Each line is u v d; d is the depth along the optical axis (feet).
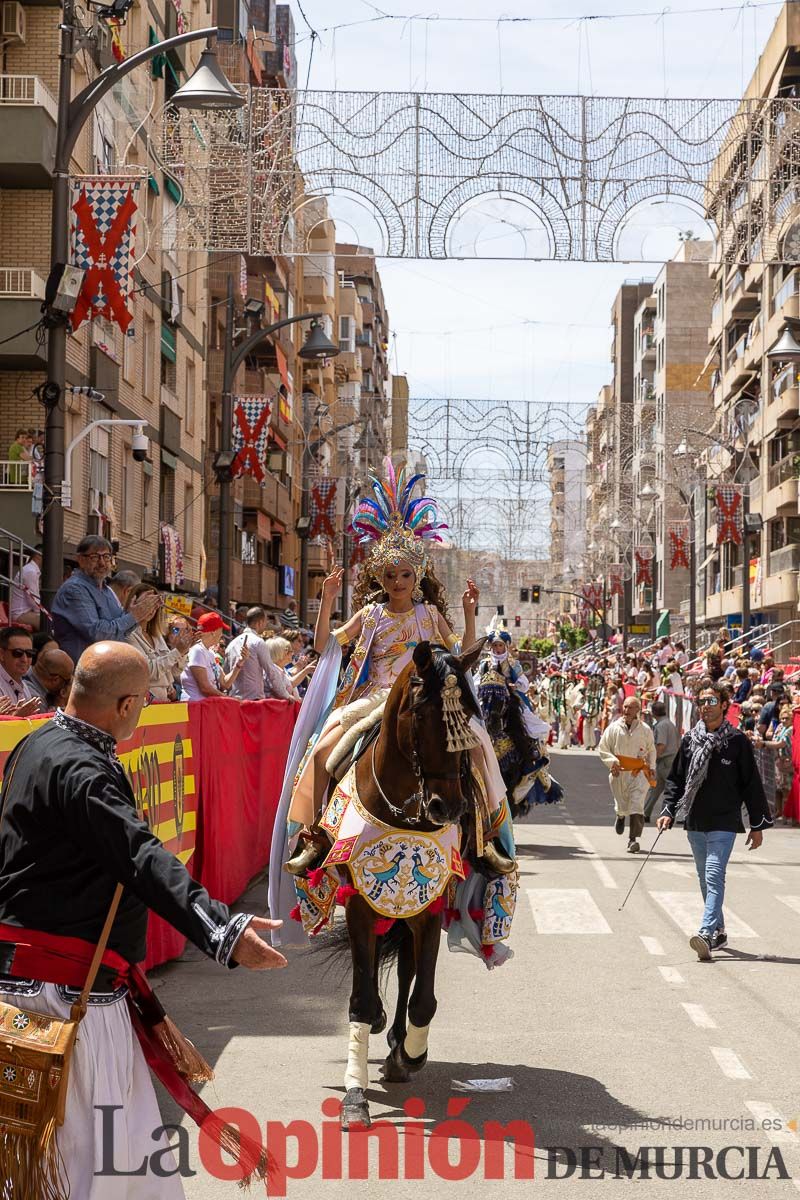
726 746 37.58
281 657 55.83
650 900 46.06
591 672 150.61
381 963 25.32
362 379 333.62
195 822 37.83
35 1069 13.20
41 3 86.07
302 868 24.47
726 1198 18.88
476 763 25.18
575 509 253.24
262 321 163.63
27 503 84.48
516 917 42.52
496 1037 27.68
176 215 67.82
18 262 87.20
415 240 66.03
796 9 150.30
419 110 65.51
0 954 13.62
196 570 139.13
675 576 266.57
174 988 32.19
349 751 24.48
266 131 66.39
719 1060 25.90
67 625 36.94
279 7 194.70
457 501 180.75
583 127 65.46
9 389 86.99
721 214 66.28
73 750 13.78
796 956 36.65
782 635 167.43
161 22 110.93
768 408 171.53
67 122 46.57
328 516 165.89
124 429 106.73
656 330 305.12
